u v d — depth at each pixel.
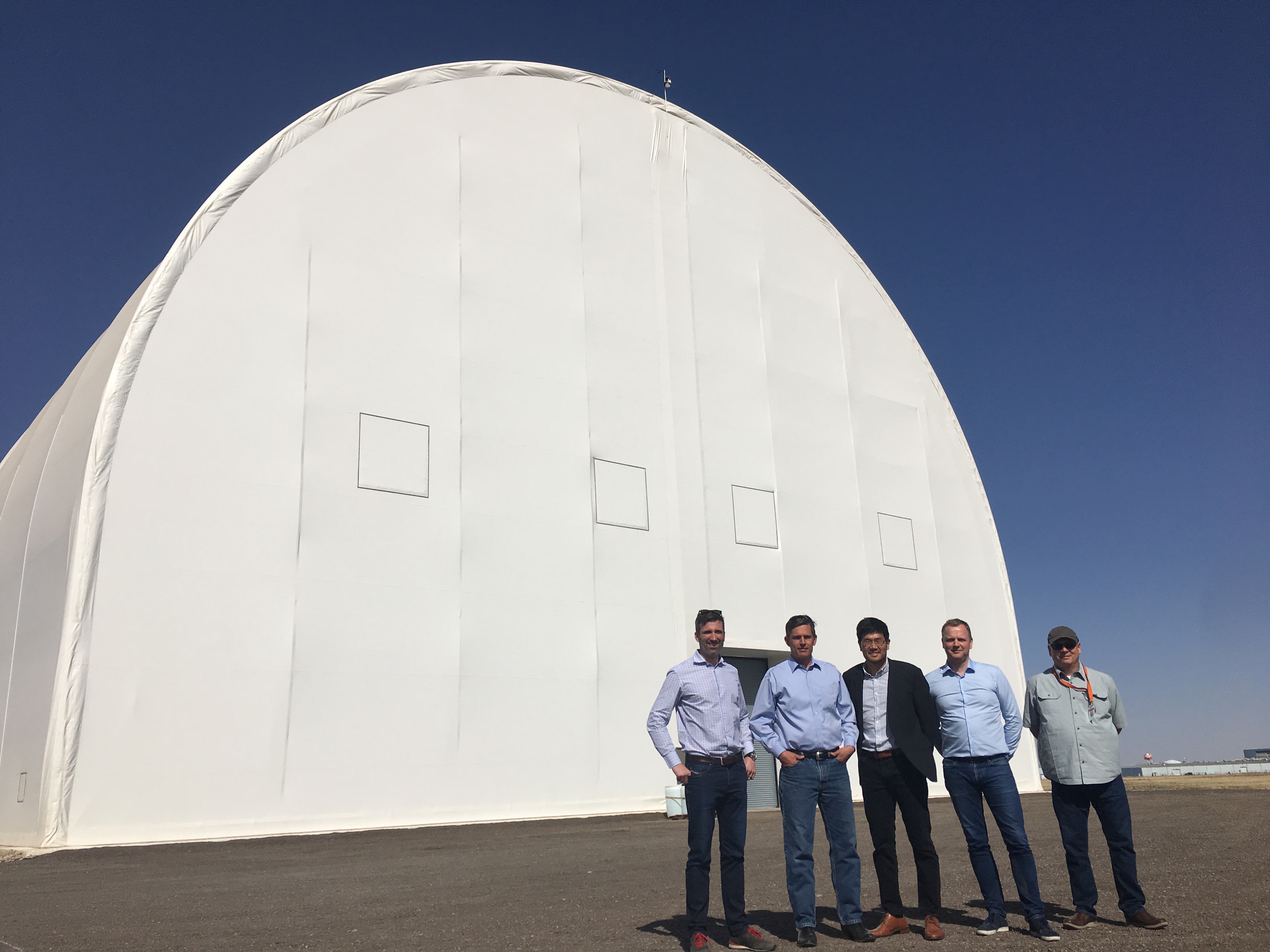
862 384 27.86
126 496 15.34
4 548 18.47
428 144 20.98
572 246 22.86
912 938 5.98
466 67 22.16
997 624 28.75
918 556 27.41
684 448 23.38
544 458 20.75
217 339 16.97
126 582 15.01
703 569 22.73
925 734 6.22
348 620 17.05
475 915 6.77
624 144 24.70
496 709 18.42
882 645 6.52
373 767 16.66
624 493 21.88
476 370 20.28
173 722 14.91
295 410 17.52
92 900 8.12
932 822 16.56
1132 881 6.15
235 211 17.80
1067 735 6.41
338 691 16.61
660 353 23.70
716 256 25.77
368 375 18.66
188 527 15.79
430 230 20.48
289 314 17.97
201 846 13.95
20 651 15.80
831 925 6.48
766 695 6.31
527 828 16.42
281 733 15.86
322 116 19.50
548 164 23.03
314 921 6.62
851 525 26.19
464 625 18.44
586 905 7.19
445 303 20.25
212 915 7.04
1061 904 7.15
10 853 13.62
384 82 20.70
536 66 23.50
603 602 20.69
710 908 7.15
